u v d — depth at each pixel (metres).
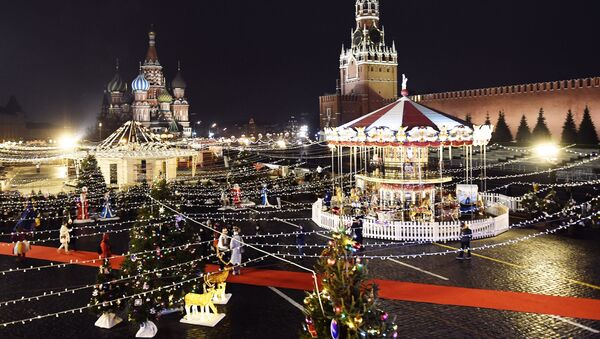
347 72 123.06
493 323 14.04
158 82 124.31
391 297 16.34
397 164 29.52
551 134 70.06
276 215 33.28
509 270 19.16
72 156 57.19
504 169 54.97
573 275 18.31
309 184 45.16
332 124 117.00
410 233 24.89
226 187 43.25
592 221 26.45
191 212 34.75
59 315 15.70
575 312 14.67
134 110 113.44
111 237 27.44
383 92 119.19
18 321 14.16
